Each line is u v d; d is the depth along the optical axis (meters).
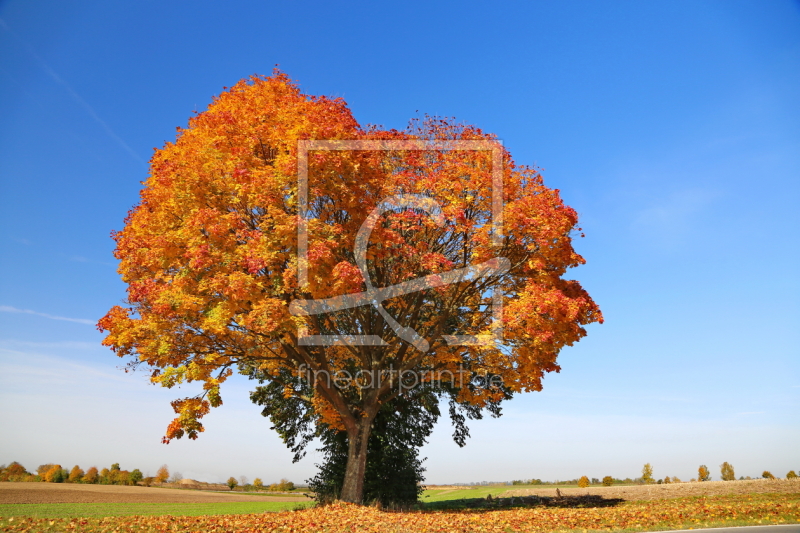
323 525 13.62
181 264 15.59
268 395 24.73
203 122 16.55
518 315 15.10
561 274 17.14
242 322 13.93
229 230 15.03
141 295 15.03
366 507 16.83
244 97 17.12
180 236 14.74
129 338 14.95
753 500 18.31
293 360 17.95
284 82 17.75
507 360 17.34
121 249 16.19
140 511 28.03
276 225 14.00
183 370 15.48
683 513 14.94
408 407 24.33
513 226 15.80
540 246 15.84
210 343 15.97
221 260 14.30
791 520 13.17
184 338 15.51
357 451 18.08
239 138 15.82
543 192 16.83
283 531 12.96
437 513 17.23
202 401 15.96
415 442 24.19
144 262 15.70
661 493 22.83
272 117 16.25
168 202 15.70
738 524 12.73
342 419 18.62
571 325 16.19
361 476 17.95
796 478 23.00
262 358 17.89
